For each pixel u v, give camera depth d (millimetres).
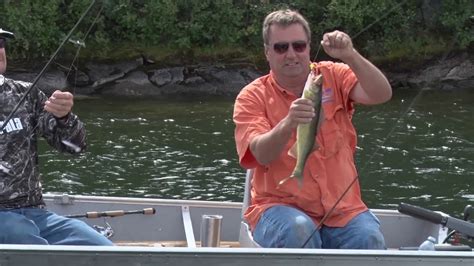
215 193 11000
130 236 5598
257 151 4242
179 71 19219
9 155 4344
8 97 4398
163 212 5621
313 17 20094
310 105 4020
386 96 4383
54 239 4320
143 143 13648
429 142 13984
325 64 4609
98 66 18828
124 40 19250
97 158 12609
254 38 19672
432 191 11297
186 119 15742
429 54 20188
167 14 19172
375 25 20188
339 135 4512
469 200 10898
